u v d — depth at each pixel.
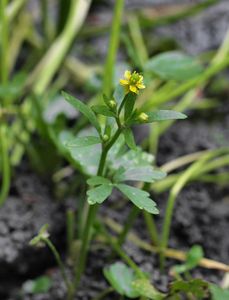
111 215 0.39
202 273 0.36
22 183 0.40
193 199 0.39
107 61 0.39
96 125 0.27
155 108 0.43
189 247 0.37
